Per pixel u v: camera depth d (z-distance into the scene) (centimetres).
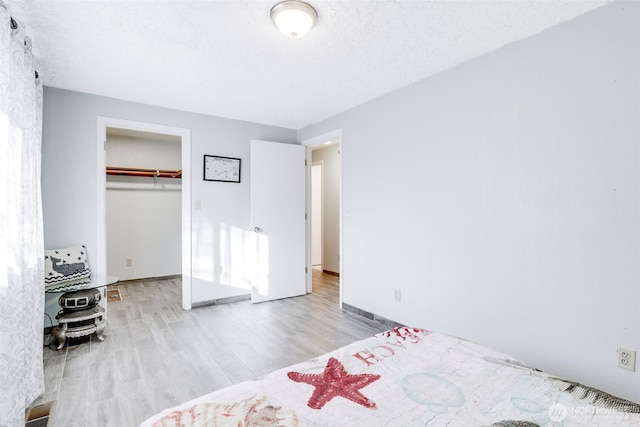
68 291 261
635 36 167
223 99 326
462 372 121
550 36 198
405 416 95
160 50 226
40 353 198
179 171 519
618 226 173
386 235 312
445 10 180
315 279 538
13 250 157
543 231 202
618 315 173
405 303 293
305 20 179
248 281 405
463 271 246
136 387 201
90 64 247
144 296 417
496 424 91
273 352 252
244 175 402
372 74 266
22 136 176
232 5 176
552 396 104
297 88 297
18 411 159
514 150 216
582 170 186
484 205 233
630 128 169
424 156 275
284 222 416
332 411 97
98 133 312
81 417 171
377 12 181
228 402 101
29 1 170
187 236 363
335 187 566
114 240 491
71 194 298
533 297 207
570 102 190
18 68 168
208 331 296
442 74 260
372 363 128
